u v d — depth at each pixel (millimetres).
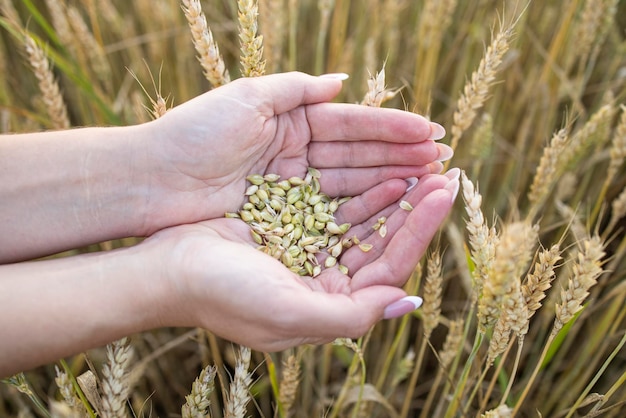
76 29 504
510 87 552
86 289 331
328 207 401
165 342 511
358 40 596
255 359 482
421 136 377
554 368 463
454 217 533
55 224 372
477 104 397
